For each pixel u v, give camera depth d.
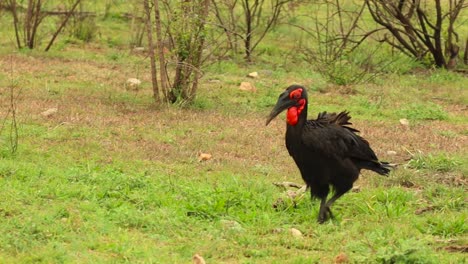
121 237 9.70
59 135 14.78
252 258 9.37
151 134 15.32
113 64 22.48
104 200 11.15
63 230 9.88
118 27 27.86
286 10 27.09
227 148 14.73
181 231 10.11
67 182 11.87
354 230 10.43
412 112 18.52
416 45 24.47
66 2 28.23
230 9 22.97
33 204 10.80
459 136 16.75
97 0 29.83
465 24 27.05
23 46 24.14
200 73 17.92
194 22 17.59
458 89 21.56
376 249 9.56
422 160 14.12
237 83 20.75
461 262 9.29
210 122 16.62
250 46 24.73
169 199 11.24
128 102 17.92
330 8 27.91
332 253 9.56
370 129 16.83
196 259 8.94
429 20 25.67
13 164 12.59
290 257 9.40
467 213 11.31
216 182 12.57
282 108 10.66
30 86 19.02
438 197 12.33
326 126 10.77
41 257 8.95
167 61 17.67
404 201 11.92
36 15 23.83
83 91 18.81
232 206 11.18
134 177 12.09
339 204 11.66
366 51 23.66
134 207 10.94
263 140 15.47
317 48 24.86
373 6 26.91
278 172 13.44
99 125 15.76
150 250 9.31
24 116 16.03
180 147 14.62
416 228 10.57
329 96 19.94
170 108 17.34
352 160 10.93
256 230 10.30
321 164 10.70
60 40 25.42
